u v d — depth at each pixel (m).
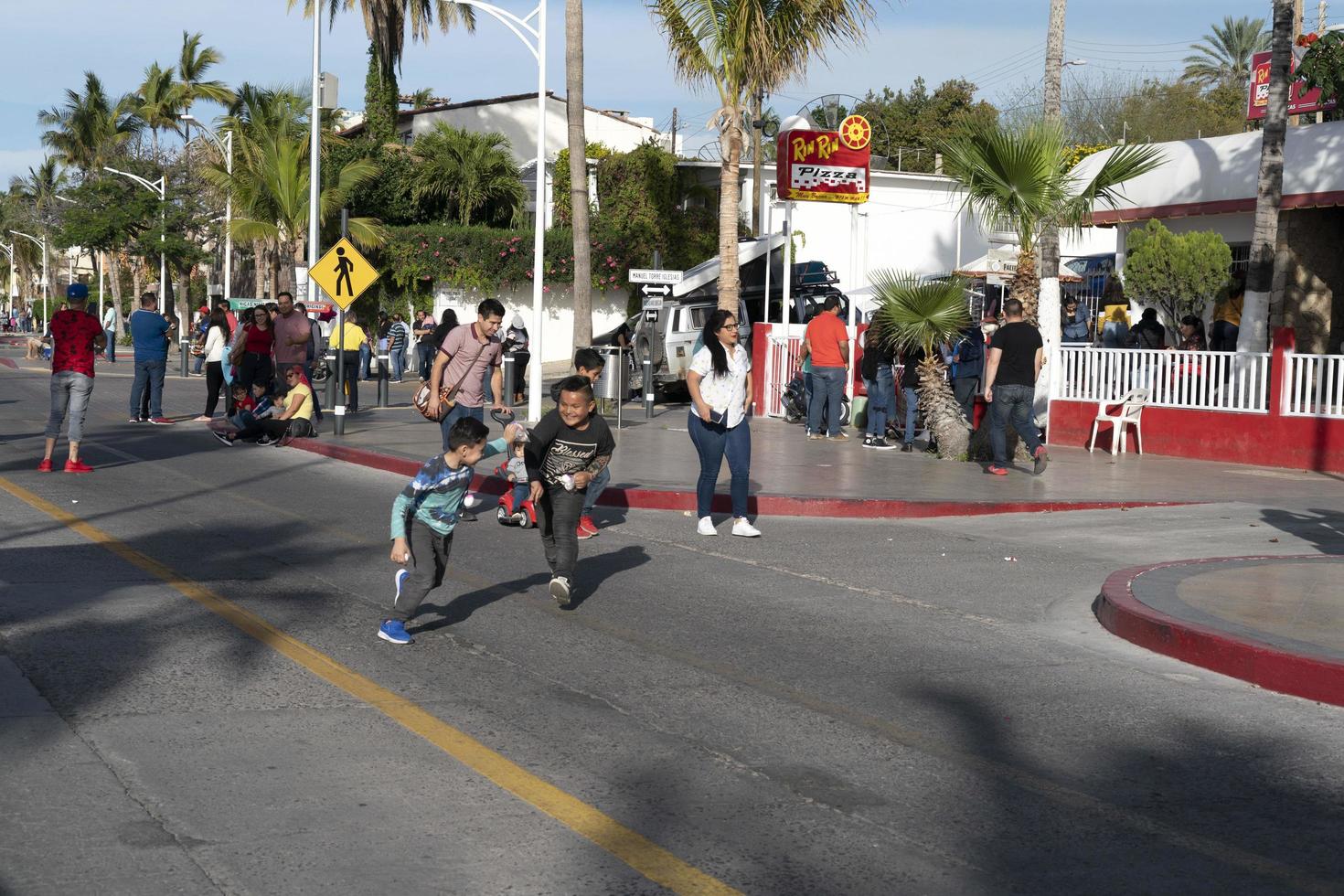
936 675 6.80
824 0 22.03
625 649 7.18
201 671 6.46
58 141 76.25
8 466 14.99
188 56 73.19
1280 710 6.26
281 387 18.98
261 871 4.09
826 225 42.19
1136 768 5.34
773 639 7.51
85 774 4.93
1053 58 21.27
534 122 50.59
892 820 4.67
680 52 22.98
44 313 84.31
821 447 18.34
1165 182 22.16
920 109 69.94
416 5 43.75
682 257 42.91
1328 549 10.65
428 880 4.05
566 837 4.43
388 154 44.97
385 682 6.36
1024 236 16.94
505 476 13.66
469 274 42.88
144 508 12.12
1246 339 18.14
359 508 12.48
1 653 6.70
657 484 13.65
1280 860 4.38
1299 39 21.39
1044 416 19.27
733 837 4.47
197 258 56.31
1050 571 9.82
